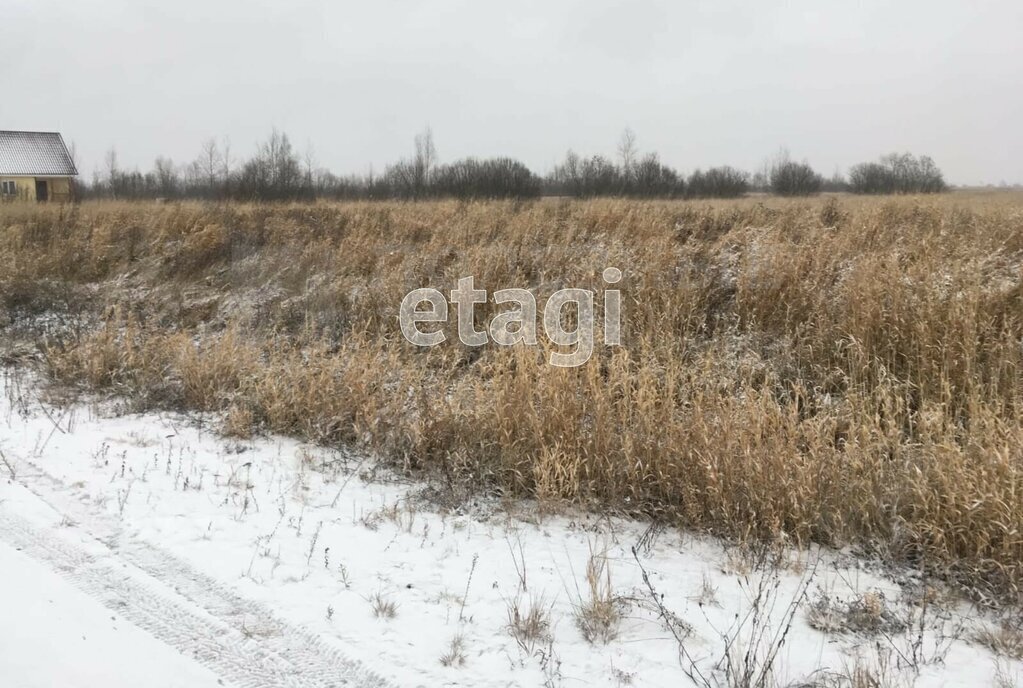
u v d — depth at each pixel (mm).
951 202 15820
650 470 5875
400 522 5359
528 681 3609
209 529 5117
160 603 4172
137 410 7852
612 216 14023
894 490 5375
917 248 9953
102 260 14148
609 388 6609
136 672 3455
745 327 8750
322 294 11078
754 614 4320
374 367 7805
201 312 11273
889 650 3982
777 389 7566
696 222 14047
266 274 12695
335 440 7020
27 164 49031
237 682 3514
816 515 5273
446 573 4680
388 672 3643
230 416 7316
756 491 5324
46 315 11625
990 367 7078
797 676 3721
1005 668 3877
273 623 4031
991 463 5156
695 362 7965
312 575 4570
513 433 6344
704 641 4004
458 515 5605
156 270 13453
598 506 5695
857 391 7102
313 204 23922
